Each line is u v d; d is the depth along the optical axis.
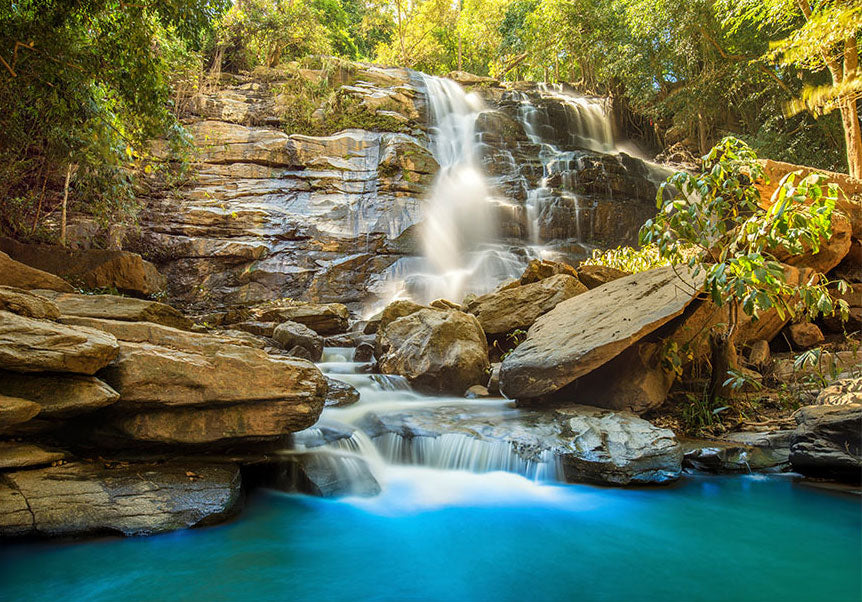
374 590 3.09
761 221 5.14
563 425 5.40
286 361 4.91
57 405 3.72
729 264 5.20
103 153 9.85
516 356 6.36
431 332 7.35
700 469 5.01
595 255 12.41
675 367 6.01
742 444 5.25
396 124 18.67
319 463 4.81
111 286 9.72
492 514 4.20
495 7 31.77
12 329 3.63
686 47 19.27
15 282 5.85
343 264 14.94
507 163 19.09
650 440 4.93
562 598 3.00
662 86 23.19
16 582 3.07
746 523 3.98
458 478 4.94
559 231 17.16
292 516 4.17
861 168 13.17
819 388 6.03
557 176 18.19
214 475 4.23
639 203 18.59
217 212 14.89
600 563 3.43
